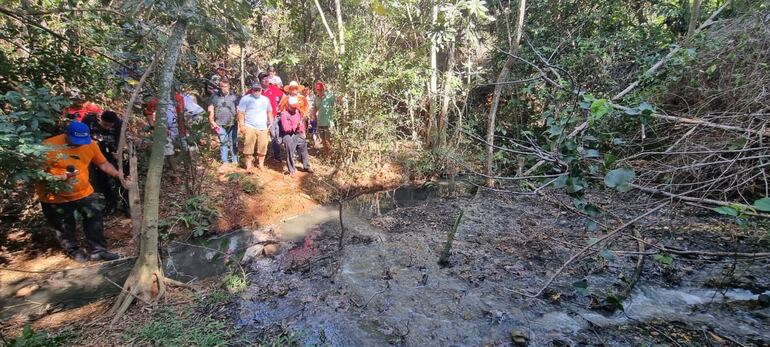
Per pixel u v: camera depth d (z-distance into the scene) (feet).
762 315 10.91
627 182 8.16
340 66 26.30
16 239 16.56
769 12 19.21
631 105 20.40
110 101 20.48
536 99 27.55
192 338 10.26
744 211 8.22
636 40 25.43
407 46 31.48
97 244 15.93
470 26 27.30
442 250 15.75
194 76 20.36
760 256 9.86
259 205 21.33
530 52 27.96
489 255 15.21
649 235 15.30
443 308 11.82
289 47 30.76
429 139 29.91
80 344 10.12
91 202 15.34
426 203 23.03
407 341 10.50
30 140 11.05
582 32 28.89
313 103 30.71
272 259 16.12
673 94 20.39
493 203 21.27
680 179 16.47
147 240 12.29
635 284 12.65
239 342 10.29
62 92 16.15
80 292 14.01
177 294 12.75
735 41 19.86
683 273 13.15
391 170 28.07
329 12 31.89
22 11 12.87
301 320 11.37
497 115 30.45
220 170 23.90
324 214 21.91
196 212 19.06
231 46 33.30
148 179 12.20
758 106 16.30
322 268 14.65
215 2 13.21
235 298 12.53
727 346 9.77
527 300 12.09
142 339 10.26
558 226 17.51
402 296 12.48
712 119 16.79
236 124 25.68
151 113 17.49
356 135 27.04
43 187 14.38
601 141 11.26
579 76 24.91
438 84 30.81
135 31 14.46
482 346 10.31
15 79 14.48
